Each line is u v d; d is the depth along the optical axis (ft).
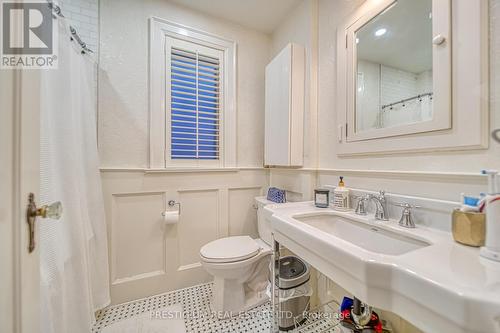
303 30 5.07
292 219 2.98
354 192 3.64
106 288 4.43
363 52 3.64
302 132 5.00
